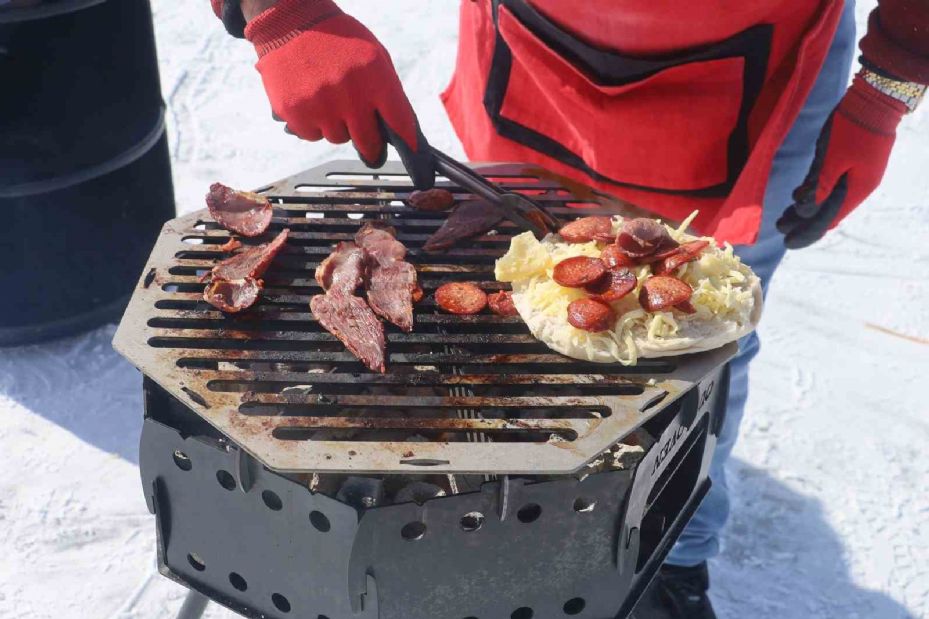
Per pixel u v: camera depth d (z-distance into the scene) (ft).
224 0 3.84
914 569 5.16
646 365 3.31
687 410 3.37
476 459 2.93
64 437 5.57
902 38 3.91
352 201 4.07
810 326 6.62
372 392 3.32
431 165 3.73
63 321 5.98
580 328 3.26
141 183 5.83
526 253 3.52
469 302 3.51
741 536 5.31
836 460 5.71
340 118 3.65
